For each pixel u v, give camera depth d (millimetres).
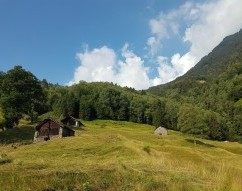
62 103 194000
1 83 105312
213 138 175125
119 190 15812
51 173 16703
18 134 95438
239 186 16469
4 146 74938
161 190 16156
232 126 193625
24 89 106750
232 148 112500
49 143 70312
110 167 19484
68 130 95375
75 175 16922
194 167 24203
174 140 116125
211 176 20234
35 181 15391
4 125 100000
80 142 69875
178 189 16172
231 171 20062
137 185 16297
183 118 127875
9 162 22469
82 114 194875
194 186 16797
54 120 92875
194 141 116000
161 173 19656
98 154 52656
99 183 16297
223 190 16250
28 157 46375
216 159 54906
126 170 19328
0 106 102188
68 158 43531
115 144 63250
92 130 128875
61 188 15297
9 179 15516
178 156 50125
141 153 49281
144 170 20125
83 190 15328
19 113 102812
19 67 107500
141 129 184875
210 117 177625
